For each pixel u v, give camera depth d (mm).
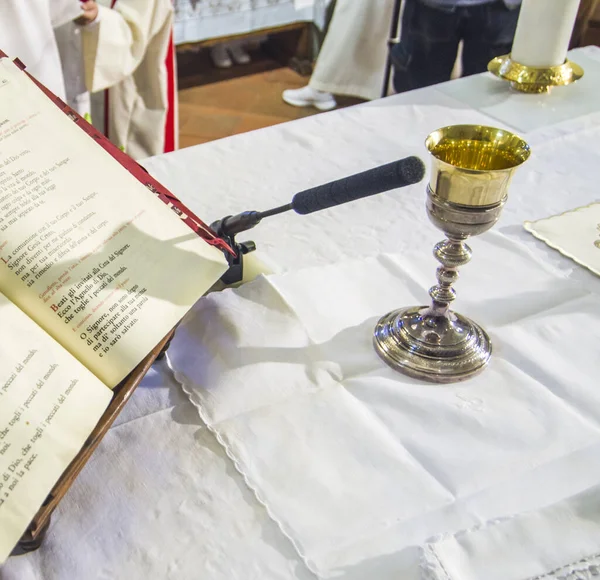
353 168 1134
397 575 551
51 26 1562
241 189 1068
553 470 644
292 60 3242
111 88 1903
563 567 538
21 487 505
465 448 666
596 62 1510
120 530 588
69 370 571
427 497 618
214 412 689
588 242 960
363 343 783
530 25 1326
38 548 571
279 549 577
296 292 840
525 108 1314
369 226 997
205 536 586
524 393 722
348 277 882
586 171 1137
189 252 680
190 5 2820
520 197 1067
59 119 705
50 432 533
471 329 778
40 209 640
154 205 697
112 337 605
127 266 644
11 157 662
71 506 604
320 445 664
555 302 854
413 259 927
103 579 556
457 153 745
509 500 616
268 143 1192
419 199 1062
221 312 796
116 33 1720
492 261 921
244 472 634
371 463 648
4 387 538
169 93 1984
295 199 726
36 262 614
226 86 3104
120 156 732
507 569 536
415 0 2051
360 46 2592
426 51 2109
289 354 756
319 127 1245
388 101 1336
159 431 674
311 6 3049
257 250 936
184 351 757
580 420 695
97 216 660
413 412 701
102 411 567
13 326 572
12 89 700
